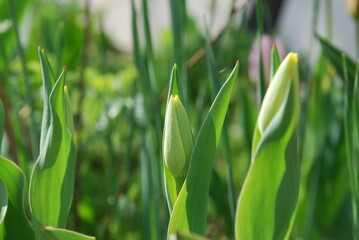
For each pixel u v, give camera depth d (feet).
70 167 1.69
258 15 2.03
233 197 2.13
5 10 3.27
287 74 1.49
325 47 2.57
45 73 1.71
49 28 4.55
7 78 2.87
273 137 1.44
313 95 3.45
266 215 1.50
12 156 2.64
